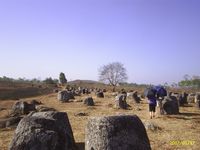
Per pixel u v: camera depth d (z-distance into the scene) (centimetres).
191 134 1361
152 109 1870
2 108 2633
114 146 823
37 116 1014
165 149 1103
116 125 843
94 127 862
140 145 838
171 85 9031
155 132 1397
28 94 4969
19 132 938
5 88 5453
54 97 4053
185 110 2448
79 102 3188
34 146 912
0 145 1189
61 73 9612
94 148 847
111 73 10600
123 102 2533
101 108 2555
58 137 966
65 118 1062
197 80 9975
